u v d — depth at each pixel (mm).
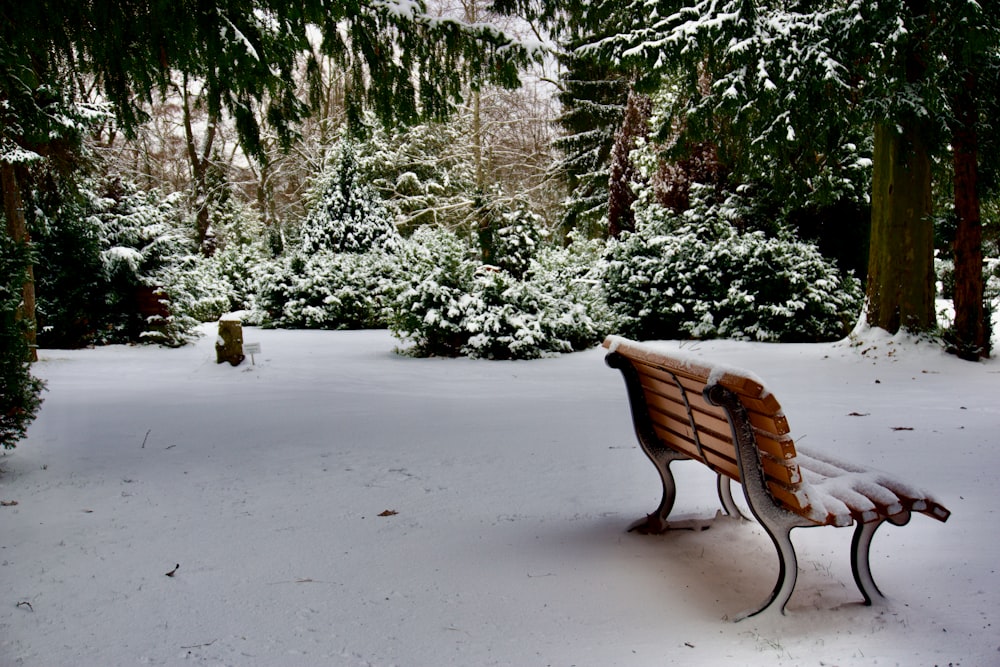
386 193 38156
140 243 16750
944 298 22359
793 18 11305
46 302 15609
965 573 3062
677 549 3482
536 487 4668
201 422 6996
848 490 2830
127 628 2660
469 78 7551
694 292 16438
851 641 2512
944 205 16984
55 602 2871
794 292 15625
